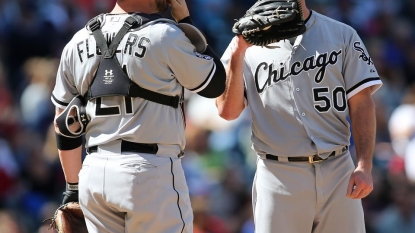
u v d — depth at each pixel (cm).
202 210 3459
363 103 1794
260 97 1817
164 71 1636
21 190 3875
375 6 6756
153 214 1623
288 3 1664
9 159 3941
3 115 4206
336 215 1795
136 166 1614
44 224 3606
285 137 1789
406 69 6488
